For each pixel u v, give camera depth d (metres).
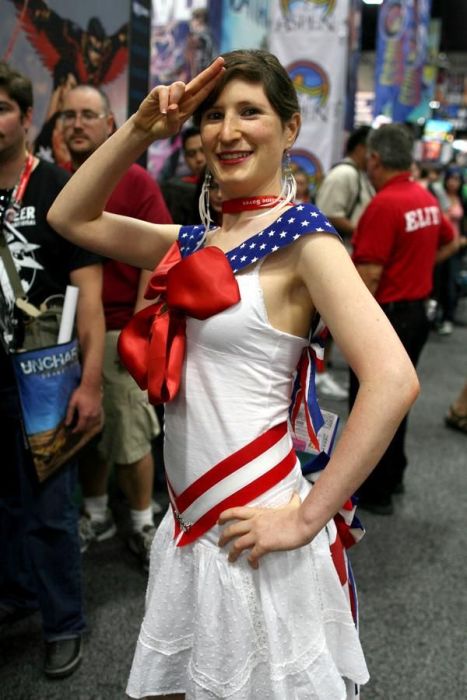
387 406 0.92
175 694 1.24
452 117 16.05
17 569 2.04
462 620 2.16
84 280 1.81
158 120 1.10
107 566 2.39
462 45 14.77
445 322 6.86
